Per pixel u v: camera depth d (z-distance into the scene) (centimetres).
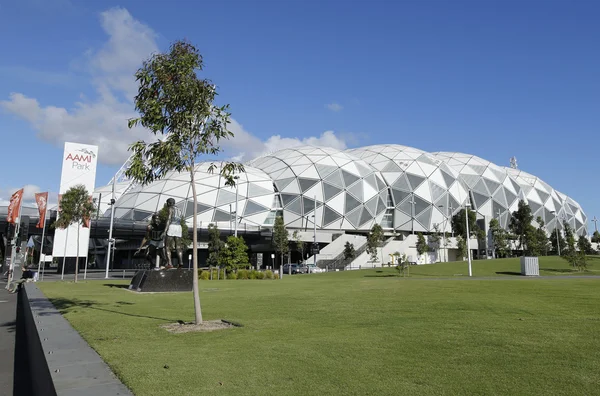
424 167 8044
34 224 5441
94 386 520
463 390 545
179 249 2545
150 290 2302
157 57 1155
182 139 1161
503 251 7025
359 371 633
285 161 7706
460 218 6844
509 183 8975
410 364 673
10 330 1341
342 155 7925
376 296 1762
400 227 7619
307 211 7094
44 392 631
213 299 1798
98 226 5453
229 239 4288
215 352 761
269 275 4103
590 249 7281
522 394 529
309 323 1099
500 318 1140
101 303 1661
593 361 685
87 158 4747
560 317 1148
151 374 609
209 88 1189
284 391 542
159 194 6644
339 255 6481
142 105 1134
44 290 2430
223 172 1264
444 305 1411
